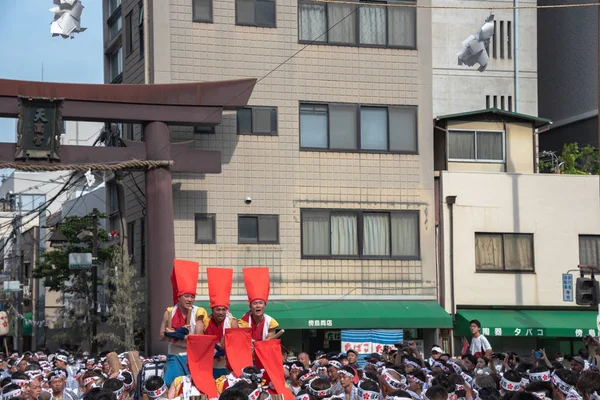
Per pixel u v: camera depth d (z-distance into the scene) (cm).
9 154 3466
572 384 1552
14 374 2181
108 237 5050
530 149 4409
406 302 4066
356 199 4066
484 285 4159
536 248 4231
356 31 4119
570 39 5428
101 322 4969
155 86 3609
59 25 2616
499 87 5294
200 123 3666
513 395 1448
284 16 4038
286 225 3978
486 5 5303
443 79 5247
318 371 2159
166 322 1603
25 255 7000
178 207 3853
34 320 6562
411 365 2130
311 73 4053
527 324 4056
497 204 4216
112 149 3572
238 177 3938
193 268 1612
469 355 2564
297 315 3872
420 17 4191
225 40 3966
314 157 4028
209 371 1535
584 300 3133
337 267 4016
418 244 4116
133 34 4250
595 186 4306
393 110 4131
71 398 2106
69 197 6612
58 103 3494
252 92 3975
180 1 3934
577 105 5366
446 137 4316
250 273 1655
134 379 1861
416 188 4131
